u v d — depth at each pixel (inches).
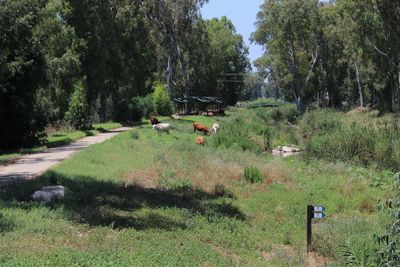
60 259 324.8
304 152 1198.9
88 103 1820.9
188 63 3277.6
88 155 872.9
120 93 2418.8
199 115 2645.2
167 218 515.8
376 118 2349.9
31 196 529.3
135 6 2460.6
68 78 1605.6
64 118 1606.8
